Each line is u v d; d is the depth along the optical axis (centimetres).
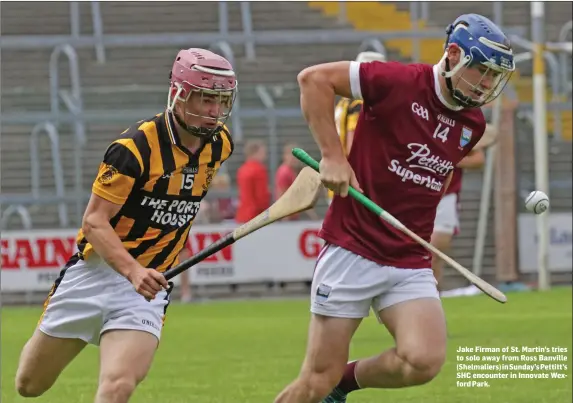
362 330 2659
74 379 2036
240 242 3834
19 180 4684
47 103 4944
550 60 4634
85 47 5469
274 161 4219
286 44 5412
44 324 1257
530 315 2978
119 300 1213
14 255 3778
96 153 4706
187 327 2911
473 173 4325
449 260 1187
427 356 1209
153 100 4844
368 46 4975
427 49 5100
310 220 4041
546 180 3853
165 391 1866
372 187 1245
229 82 1166
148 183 1184
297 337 2655
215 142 1230
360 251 1245
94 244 1171
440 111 1226
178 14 5750
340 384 1341
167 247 1240
